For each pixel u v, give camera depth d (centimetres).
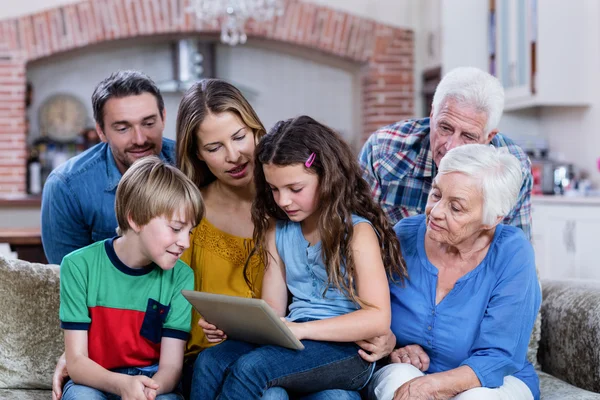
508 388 202
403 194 271
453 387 194
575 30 533
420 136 266
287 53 790
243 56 784
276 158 198
